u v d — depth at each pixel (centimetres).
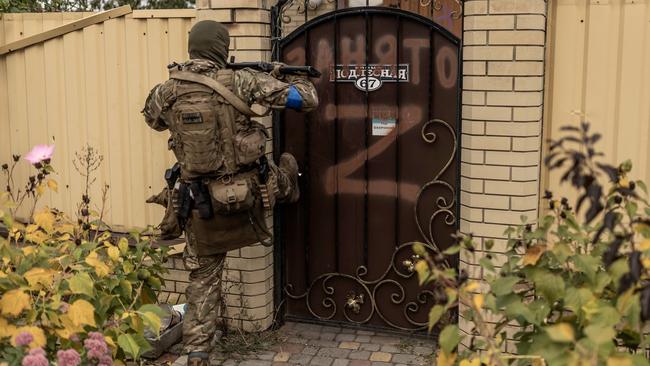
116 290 338
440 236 455
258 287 480
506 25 399
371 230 474
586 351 204
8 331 261
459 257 431
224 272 484
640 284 227
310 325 498
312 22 464
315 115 475
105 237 371
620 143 412
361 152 468
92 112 532
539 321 243
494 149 411
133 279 358
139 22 509
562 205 282
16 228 339
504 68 403
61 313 279
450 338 232
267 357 453
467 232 425
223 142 397
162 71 508
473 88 411
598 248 261
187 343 418
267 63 410
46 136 548
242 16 457
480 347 265
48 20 554
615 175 220
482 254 420
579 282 254
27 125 553
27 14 556
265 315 485
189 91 392
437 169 450
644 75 404
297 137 482
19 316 280
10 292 264
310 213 488
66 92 537
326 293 493
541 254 252
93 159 535
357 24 457
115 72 520
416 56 446
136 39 511
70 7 829
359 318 488
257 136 402
